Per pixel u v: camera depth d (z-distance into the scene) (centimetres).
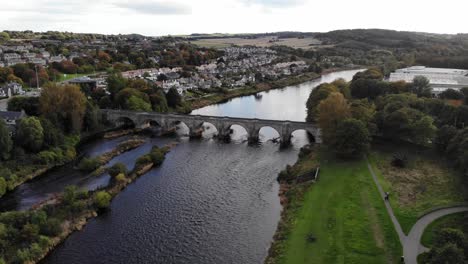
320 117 18338
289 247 10294
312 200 12862
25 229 10275
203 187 14838
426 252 8950
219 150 19612
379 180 14062
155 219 12306
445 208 11550
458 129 17900
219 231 11625
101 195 12925
